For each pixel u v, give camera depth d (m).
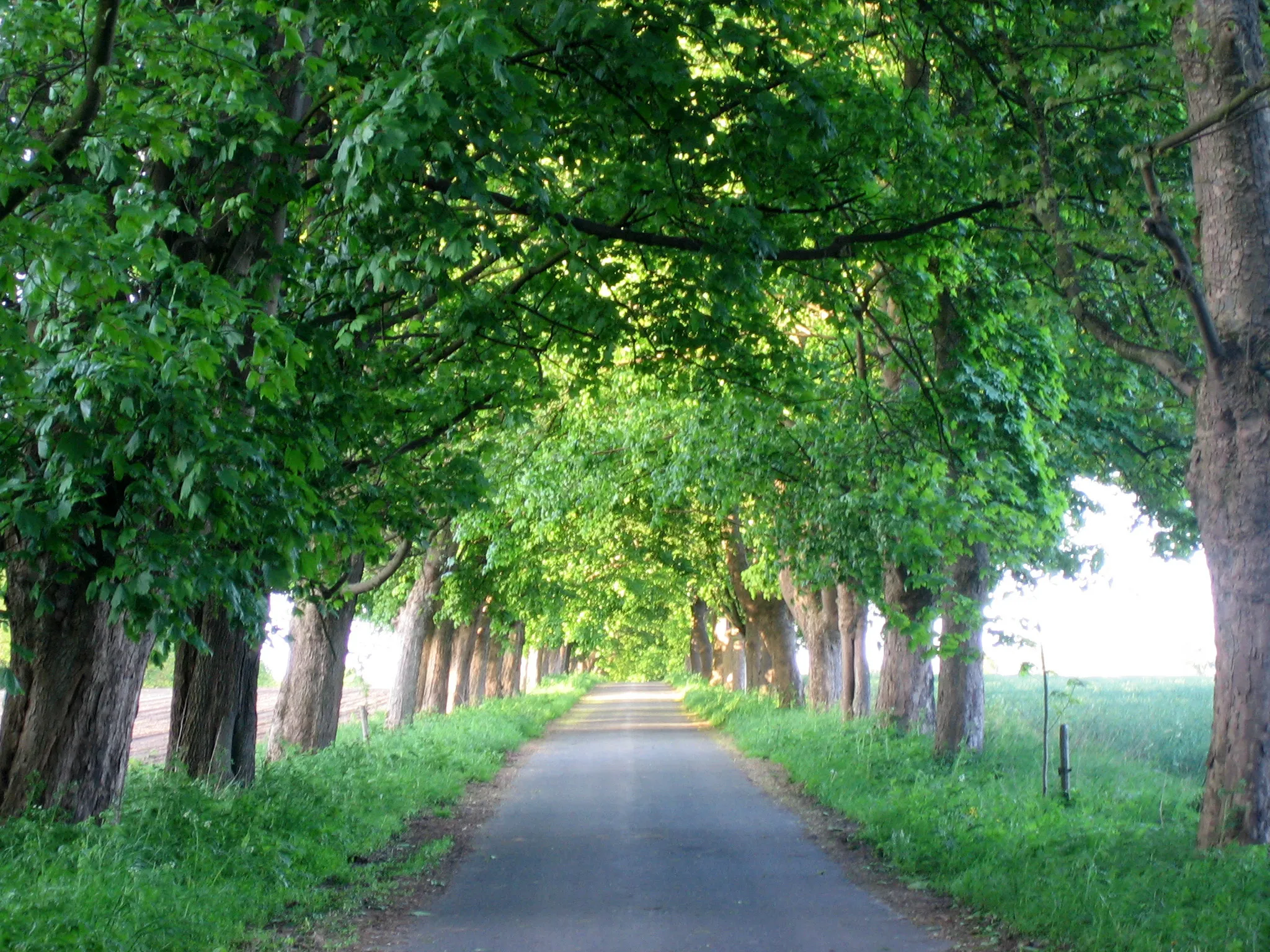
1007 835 10.32
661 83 9.09
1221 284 8.82
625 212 11.07
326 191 9.86
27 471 7.44
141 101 7.84
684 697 53.06
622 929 8.17
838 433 16.38
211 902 8.02
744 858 11.20
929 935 7.87
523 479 25.06
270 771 14.27
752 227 10.19
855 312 14.05
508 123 8.02
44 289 6.95
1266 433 8.48
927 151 12.07
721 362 12.81
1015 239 12.58
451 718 30.53
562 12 8.77
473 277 12.48
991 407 15.99
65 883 7.41
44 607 7.57
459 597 32.97
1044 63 10.84
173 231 8.99
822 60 12.07
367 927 8.38
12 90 8.09
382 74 8.15
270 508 7.64
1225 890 7.34
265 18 9.19
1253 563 8.48
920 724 21.05
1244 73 8.73
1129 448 19.69
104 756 9.12
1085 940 7.00
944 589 14.45
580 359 13.77
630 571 37.22
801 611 30.95
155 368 6.98
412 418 12.59
